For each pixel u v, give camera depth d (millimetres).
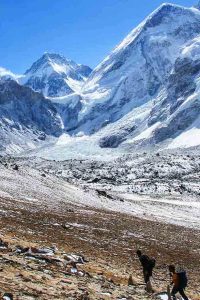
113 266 24938
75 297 13938
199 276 29953
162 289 21109
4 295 11727
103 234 41906
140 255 20703
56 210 56156
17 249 21109
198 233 62438
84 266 22000
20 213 42500
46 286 14711
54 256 22000
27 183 76125
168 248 41656
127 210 84125
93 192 90000
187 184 172625
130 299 16000
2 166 80688
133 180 190375
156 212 90125
